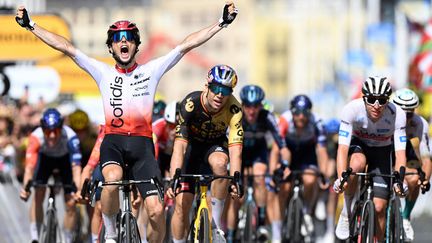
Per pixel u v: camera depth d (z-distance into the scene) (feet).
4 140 137.39
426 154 90.43
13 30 145.48
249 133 100.27
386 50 318.65
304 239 104.37
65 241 98.68
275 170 97.71
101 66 71.46
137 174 70.95
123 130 70.85
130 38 70.38
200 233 72.28
